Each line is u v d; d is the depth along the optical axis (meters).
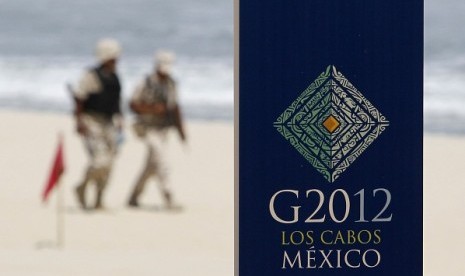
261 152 14.06
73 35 89.31
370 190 14.20
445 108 68.56
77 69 81.81
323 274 14.19
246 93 14.04
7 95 72.88
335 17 14.07
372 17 14.12
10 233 34.62
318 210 14.14
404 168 14.22
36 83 76.50
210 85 75.38
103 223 36.03
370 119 14.17
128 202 38.47
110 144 36.12
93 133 35.47
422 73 14.20
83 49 86.62
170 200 37.91
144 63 83.12
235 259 14.11
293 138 14.09
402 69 14.19
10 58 82.81
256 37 14.02
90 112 34.88
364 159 14.20
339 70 14.12
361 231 14.20
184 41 88.00
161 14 91.94
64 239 33.88
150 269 30.70
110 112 34.91
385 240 14.23
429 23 85.50
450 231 36.72
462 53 81.44
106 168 36.78
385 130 14.21
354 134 14.16
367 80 14.16
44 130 55.28
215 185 44.81
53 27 90.44
